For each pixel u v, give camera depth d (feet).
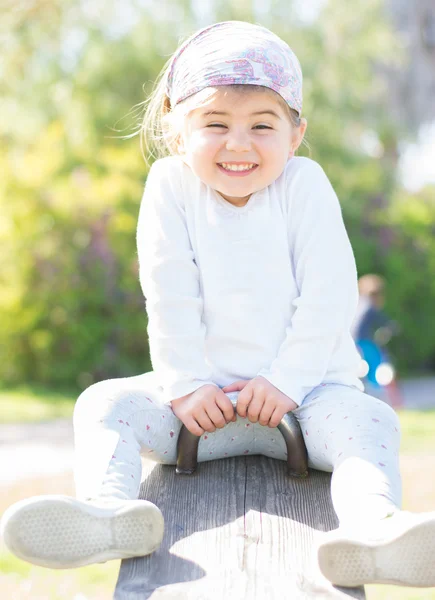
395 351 39.14
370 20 45.60
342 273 6.69
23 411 24.77
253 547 5.23
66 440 20.25
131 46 40.01
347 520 5.25
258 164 6.53
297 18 43.39
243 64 6.35
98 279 30.55
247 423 6.71
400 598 10.98
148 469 6.78
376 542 4.70
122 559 5.15
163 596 4.62
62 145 34.35
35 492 14.16
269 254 6.71
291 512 5.77
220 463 6.88
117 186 31.58
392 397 27.71
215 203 6.85
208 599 4.59
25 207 30.32
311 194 6.86
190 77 6.53
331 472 6.55
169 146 7.39
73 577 11.53
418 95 50.21
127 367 30.99
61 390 30.09
